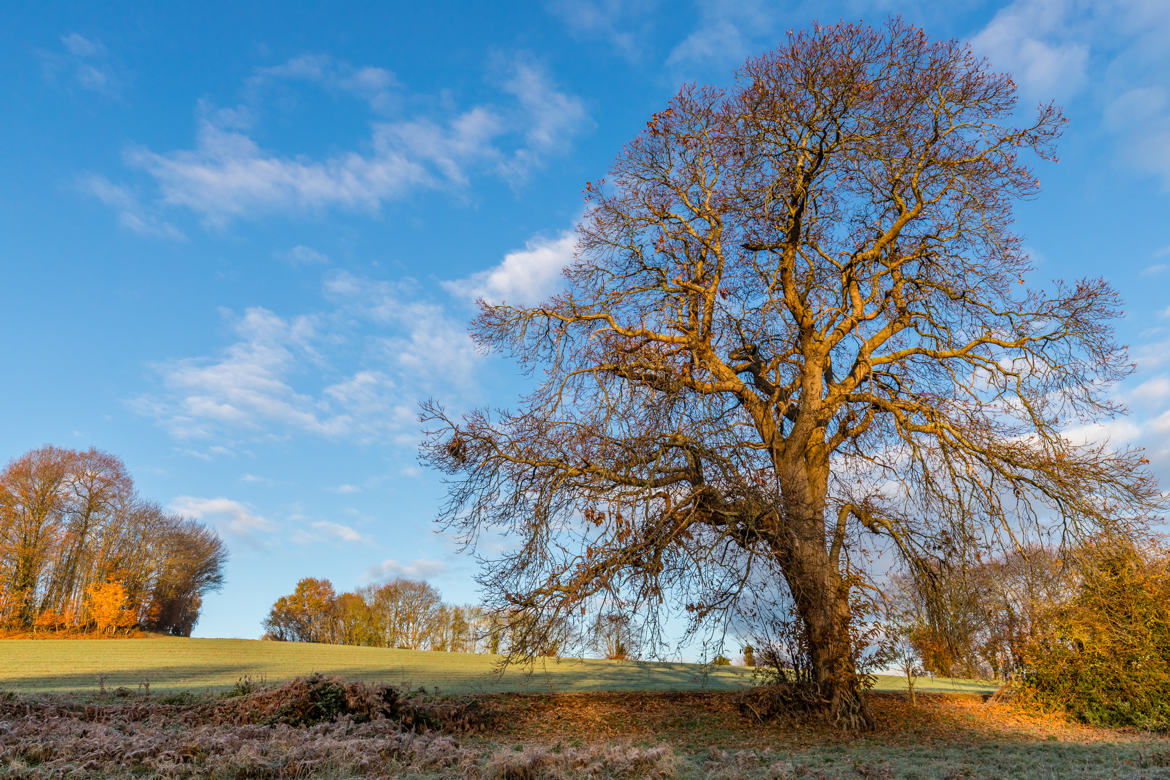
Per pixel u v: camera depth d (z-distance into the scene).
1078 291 16.33
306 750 9.91
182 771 8.98
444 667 31.53
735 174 17.28
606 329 16.47
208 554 63.53
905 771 10.84
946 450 15.95
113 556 55.19
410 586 67.94
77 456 54.25
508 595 14.20
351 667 31.08
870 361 17.55
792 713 15.70
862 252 17.70
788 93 16.08
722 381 17.56
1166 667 18.39
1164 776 10.29
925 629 16.92
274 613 73.50
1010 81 15.92
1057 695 19.56
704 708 17.72
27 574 50.88
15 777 8.27
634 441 14.63
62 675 26.14
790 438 17.08
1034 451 15.80
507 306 17.06
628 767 9.45
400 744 10.84
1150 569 19.22
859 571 15.65
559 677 26.70
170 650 39.09
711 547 13.91
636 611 13.97
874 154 16.25
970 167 16.81
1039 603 19.25
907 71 15.97
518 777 9.16
